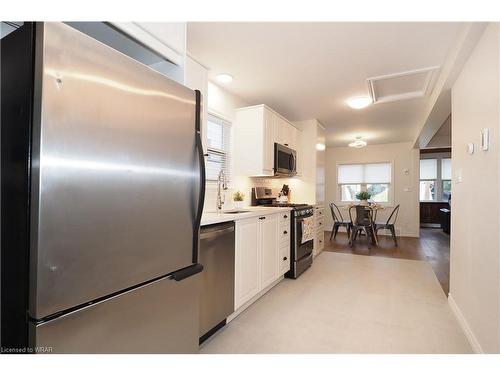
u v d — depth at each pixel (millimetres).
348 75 2889
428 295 2820
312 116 4438
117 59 1001
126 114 1028
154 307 1170
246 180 3760
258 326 2160
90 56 916
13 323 858
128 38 1298
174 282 1274
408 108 3986
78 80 881
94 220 921
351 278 3383
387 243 5766
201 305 1843
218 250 2021
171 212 1234
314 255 4352
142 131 1092
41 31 816
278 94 3467
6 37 907
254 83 3113
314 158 4531
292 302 2643
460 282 2252
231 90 3336
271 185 4438
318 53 2416
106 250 960
